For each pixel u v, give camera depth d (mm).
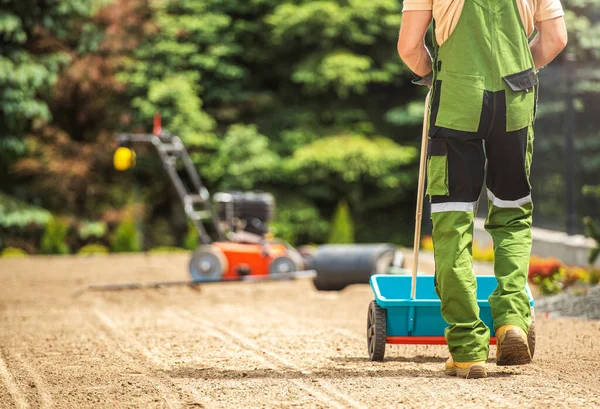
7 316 10781
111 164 28766
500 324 5734
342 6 29547
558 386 5543
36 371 6562
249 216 14742
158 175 30094
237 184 29000
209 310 11242
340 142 28969
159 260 20453
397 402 5125
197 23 29609
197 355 7188
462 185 5676
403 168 30578
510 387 5500
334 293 13398
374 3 29141
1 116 26250
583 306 9820
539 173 17734
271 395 5434
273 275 14109
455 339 5801
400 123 29609
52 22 26531
